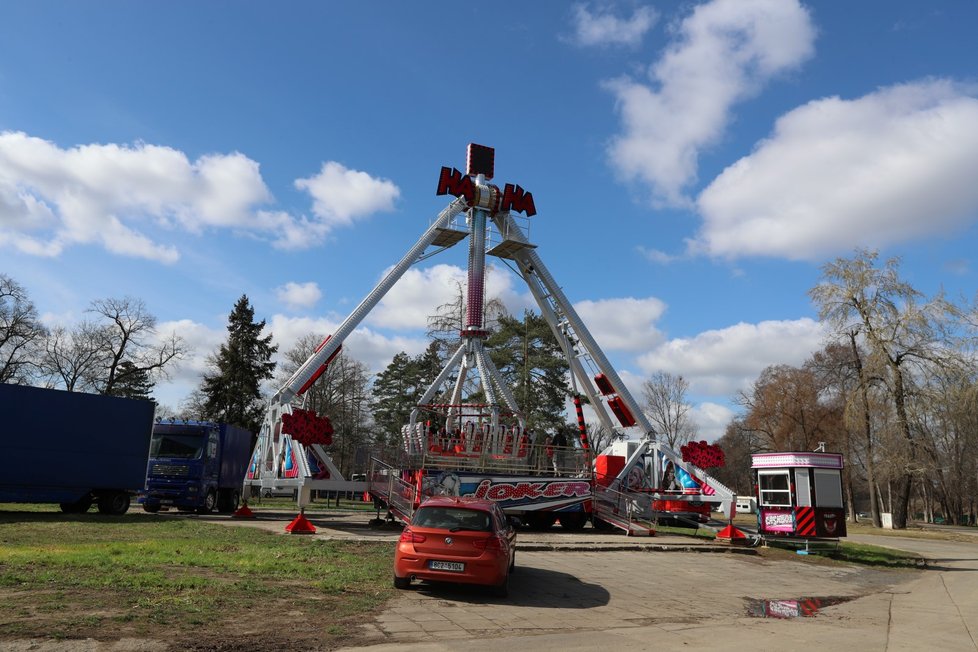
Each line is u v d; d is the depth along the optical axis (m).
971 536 43.31
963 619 12.38
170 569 11.42
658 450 30.84
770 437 69.56
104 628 7.39
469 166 31.91
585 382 32.34
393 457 25.23
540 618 10.17
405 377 62.66
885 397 44.59
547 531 26.75
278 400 25.98
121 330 57.00
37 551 12.62
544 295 32.81
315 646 7.56
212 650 7.04
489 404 28.16
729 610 12.35
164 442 28.75
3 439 22.22
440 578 10.98
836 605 13.86
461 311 47.62
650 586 14.50
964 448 63.03
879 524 48.94
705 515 29.47
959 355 42.81
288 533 19.30
